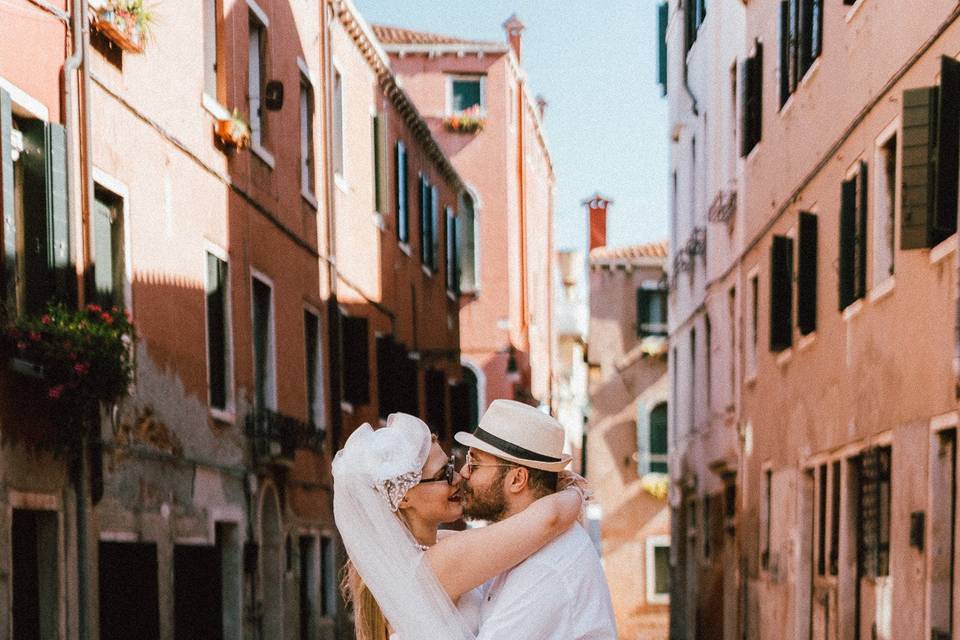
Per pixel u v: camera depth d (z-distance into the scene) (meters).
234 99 13.72
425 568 3.53
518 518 3.52
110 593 9.84
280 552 14.89
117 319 9.36
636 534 29.97
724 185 18.11
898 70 9.58
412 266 23.88
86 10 9.65
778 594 14.22
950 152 8.09
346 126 19.06
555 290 43.66
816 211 12.60
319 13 17.66
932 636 8.44
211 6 13.27
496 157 34.28
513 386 33.88
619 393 30.36
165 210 11.52
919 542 8.79
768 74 15.09
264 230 14.61
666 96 25.31
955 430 8.37
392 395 20.89
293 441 14.82
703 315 20.41
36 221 8.97
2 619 7.91
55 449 8.84
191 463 11.84
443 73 34.34
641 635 29.61
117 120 10.46
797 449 13.42
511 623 3.46
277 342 14.97
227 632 13.15
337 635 17.53
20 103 8.77
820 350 12.38
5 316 8.27
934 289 8.59
